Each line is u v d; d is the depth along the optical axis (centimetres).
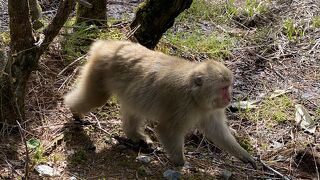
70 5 329
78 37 395
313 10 477
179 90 314
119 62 332
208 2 484
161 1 387
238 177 322
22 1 320
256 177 323
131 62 330
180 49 419
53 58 390
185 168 323
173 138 319
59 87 371
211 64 315
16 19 324
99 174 315
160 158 331
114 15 456
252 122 365
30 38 330
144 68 326
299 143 348
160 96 319
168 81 317
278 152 343
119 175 316
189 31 447
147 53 331
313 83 400
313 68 415
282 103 378
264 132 358
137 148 336
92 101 342
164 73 320
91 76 338
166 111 317
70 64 371
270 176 324
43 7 462
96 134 343
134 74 327
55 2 468
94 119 354
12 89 330
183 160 323
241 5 491
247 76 406
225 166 330
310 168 332
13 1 320
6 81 333
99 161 325
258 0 496
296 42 441
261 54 429
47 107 357
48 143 331
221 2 487
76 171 316
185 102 314
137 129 341
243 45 437
